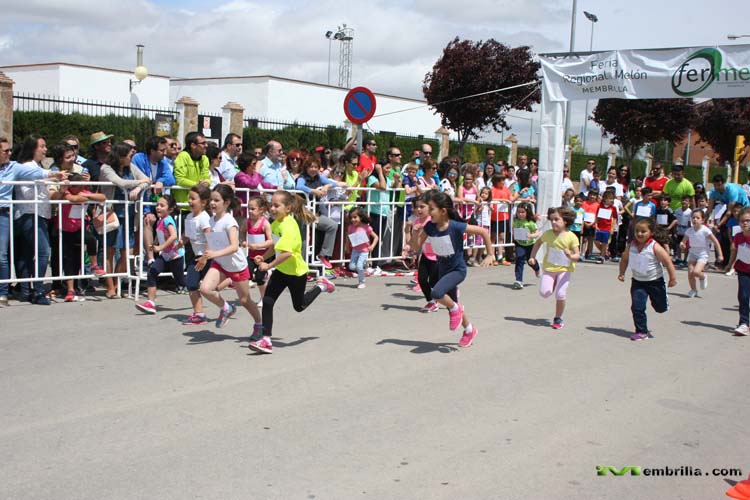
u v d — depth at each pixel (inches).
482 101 898.7
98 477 145.3
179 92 1384.1
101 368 221.6
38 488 139.6
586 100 503.8
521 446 170.1
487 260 261.9
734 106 1284.4
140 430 171.5
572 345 276.4
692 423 192.4
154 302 317.4
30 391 198.1
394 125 1413.6
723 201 568.1
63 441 163.5
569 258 299.9
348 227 411.8
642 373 240.1
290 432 173.2
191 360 234.1
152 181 341.4
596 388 220.2
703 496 148.2
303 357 242.8
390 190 446.3
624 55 488.4
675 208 582.6
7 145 300.4
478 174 528.4
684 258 600.1
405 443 168.9
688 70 471.2
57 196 311.1
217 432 171.6
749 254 303.4
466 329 265.6
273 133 930.1
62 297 325.7
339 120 1396.4
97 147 327.6
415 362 241.8
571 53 502.6
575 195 589.6
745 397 217.9
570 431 181.8
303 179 395.5
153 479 144.9
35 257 300.4
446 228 254.7
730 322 335.6
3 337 254.8
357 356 246.8
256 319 253.8
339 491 142.2
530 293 393.4
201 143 342.0
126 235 324.2
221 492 140.0
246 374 220.4
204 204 278.7
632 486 151.1
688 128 1116.5
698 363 257.0
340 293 371.2
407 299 359.6
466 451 165.5
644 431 184.5
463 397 205.6
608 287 428.8
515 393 211.6
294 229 247.3
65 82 1163.9
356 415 186.9
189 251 294.5
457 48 903.7
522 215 399.2
